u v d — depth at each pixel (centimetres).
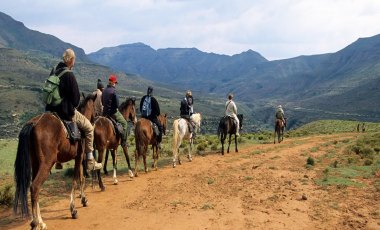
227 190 1338
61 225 976
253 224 941
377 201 1162
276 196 1219
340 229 918
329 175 1569
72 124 944
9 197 1304
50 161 852
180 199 1224
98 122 1404
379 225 945
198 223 954
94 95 1217
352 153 2375
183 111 2119
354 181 1441
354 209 1082
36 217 817
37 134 834
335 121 8900
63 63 936
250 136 4253
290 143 3212
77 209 1144
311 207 1101
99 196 1323
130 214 1063
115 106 1512
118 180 1633
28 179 804
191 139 2188
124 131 1555
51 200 1286
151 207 1136
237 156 2317
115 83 1529
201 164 2025
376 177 1528
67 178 1723
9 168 2234
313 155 2300
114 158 1545
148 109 1800
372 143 2830
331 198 1198
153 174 1755
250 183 1444
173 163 1967
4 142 4038
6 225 1030
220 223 952
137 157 1711
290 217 1002
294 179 1504
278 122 3325
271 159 2116
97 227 952
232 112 2497
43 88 902
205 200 1199
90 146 1055
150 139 1767
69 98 923
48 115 886
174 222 968
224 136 2455
